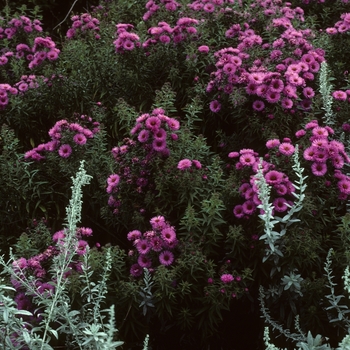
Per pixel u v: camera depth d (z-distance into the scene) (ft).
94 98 13.16
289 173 10.66
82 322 9.82
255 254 10.50
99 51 13.23
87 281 9.82
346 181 10.52
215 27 13.37
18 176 11.73
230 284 10.23
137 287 10.25
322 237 10.60
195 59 12.48
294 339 10.03
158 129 10.99
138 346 10.59
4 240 11.80
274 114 11.47
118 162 11.27
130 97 12.91
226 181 10.91
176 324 10.56
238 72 11.91
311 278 10.48
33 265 10.19
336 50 13.10
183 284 10.20
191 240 10.40
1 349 9.23
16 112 12.82
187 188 10.75
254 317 10.84
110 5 15.12
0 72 13.91
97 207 11.75
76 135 11.56
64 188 11.94
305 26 13.57
